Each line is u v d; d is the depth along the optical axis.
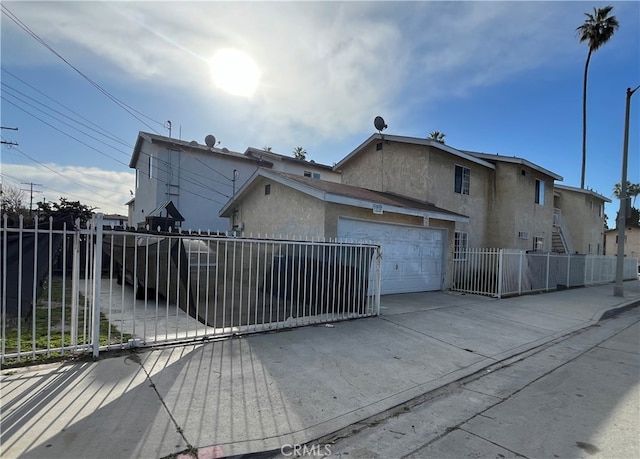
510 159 16.83
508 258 12.41
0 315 4.61
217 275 5.83
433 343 6.39
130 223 31.94
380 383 4.58
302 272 7.07
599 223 29.00
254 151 23.94
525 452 3.14
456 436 3.41
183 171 20.09
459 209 15.73
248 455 2.99
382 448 3.19
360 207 10.15
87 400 3.66
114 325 6.60
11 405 3.50
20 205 37.81
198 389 4.06
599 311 10.40
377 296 8.05
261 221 12.71
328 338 6.21
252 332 6.20
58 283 12.12
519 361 5.84
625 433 3.49
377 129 15.39
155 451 2.92
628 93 14.11
